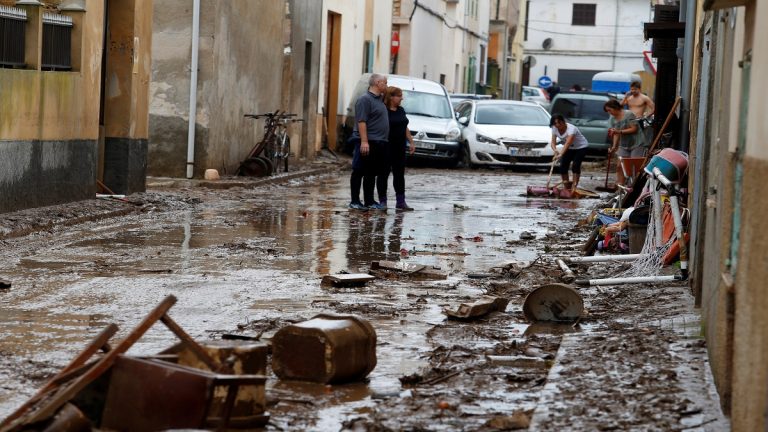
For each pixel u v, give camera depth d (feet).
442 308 39.75
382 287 44.34
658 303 39.14
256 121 107.96
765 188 19.15
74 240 55.62
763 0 20.99
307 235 61.57
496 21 293.64
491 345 33.42
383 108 77.10
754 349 19.48
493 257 54.24
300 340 28.58
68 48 67.67
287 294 41.83
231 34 97.96
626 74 207.00
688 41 72.49
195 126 93.09
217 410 23.16
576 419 24.29
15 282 42.55
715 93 33.53
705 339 31.83
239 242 57.16
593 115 155.12
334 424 24.93
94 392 22.91
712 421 23.91
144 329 23.20
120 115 75.36
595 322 36.81
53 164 65.26
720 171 28.37
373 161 77.51
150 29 78.02
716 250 27.94
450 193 96.12
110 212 66.39
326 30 139.85
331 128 148.56
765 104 19.81
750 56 23.12
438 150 130.00
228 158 99.50
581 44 370.94
